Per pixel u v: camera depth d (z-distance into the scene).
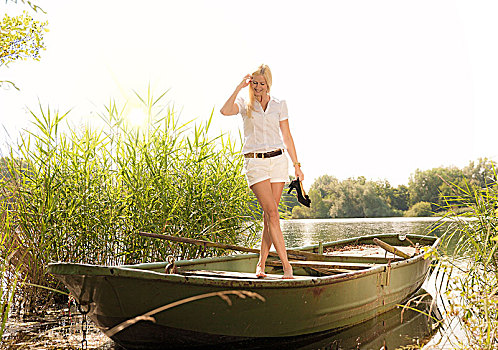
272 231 4.31
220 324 3.70
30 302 5.09
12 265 5.05
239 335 3.80
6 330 4.20
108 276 3.32
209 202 6.20
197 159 6.20
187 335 3.67
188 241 4.73
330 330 4.34
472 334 3.40
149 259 5.81
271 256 5.42
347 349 3.89
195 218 6.03
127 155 6.01
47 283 5.23
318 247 6.40
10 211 5.27
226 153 6.50
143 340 3.66
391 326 4.56
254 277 4.28
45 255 5.25
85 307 3.60
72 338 4.02
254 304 3.73
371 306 4.77
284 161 4.42
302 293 3.95
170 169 6.15
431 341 4.01
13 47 7.23
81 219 5.52
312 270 5.48
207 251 6.10
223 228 6.21
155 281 3.39
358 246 7.10
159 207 5.88
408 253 6.32
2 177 5.39
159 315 3.51
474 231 4.71
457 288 3.75
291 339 4.07
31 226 5.41
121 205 5.86
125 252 5.70
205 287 3.53
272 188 4.45
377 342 4.05
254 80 4.36
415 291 5.87
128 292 3.40
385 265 4.91
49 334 4.11
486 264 4.02
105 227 5.71
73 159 5.77
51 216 5.42
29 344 3.83
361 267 4.93
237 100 4.44
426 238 7.24
